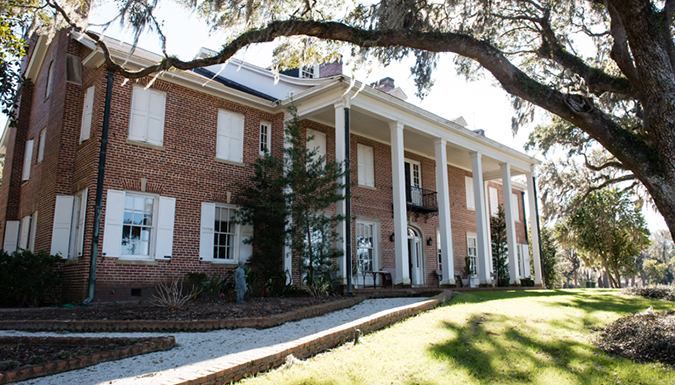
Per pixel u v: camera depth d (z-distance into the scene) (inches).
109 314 342.0
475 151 774.5
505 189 836.6
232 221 562.6
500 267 936.9
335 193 564.7
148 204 515.8
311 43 426.0
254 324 307.7
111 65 365.1
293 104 626.5
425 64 392.2
